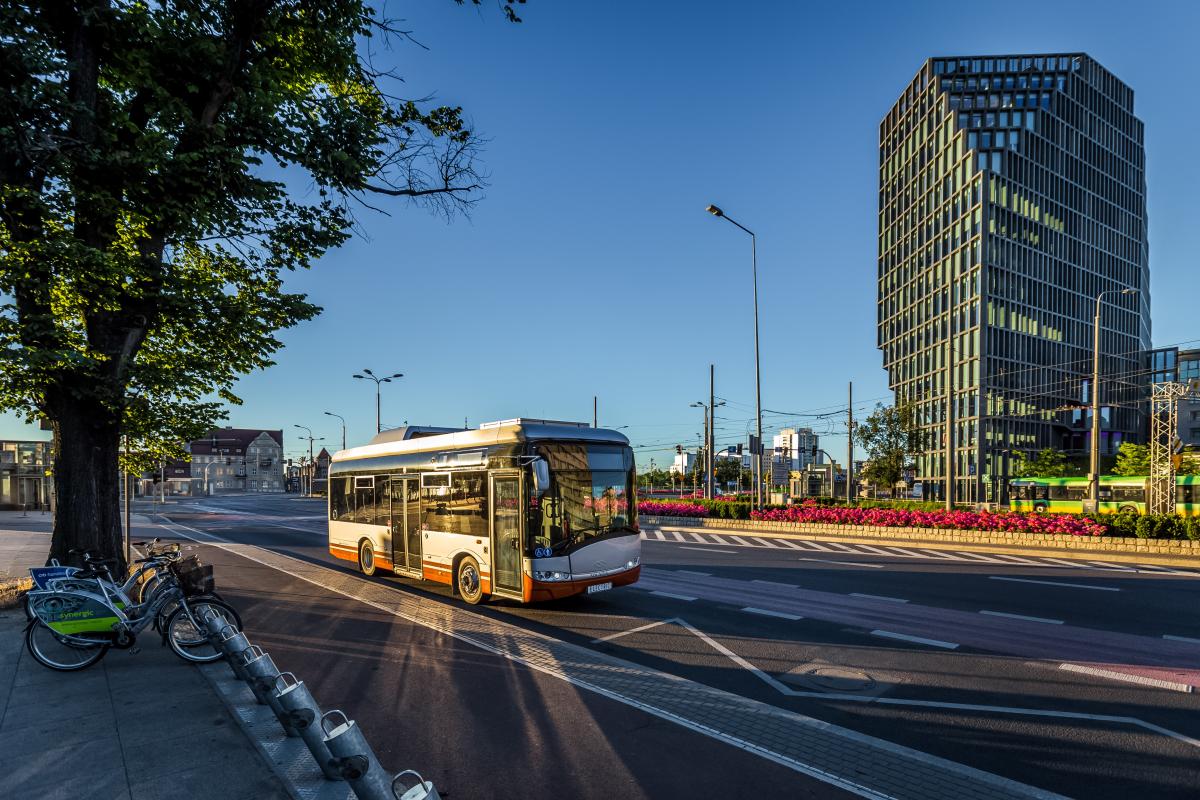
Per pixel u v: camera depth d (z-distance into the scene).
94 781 4.16
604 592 11.58
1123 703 5.94
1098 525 18.66
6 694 5.79
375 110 10.59
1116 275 70.31
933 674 6.79
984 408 56.19
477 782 4.39
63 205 8.32
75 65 7.80
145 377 9.18
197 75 9.08
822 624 9.09
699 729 5.29
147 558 7.82
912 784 4.37
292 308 10.18
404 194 10.45
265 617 9.38
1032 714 5.66
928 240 65.06
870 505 36.66
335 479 14.88
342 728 3.47
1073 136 66.12
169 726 5.06
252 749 4.66
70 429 9.45
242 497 80.81
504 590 9.57
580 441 9.88
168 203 8.39
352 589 11.81
